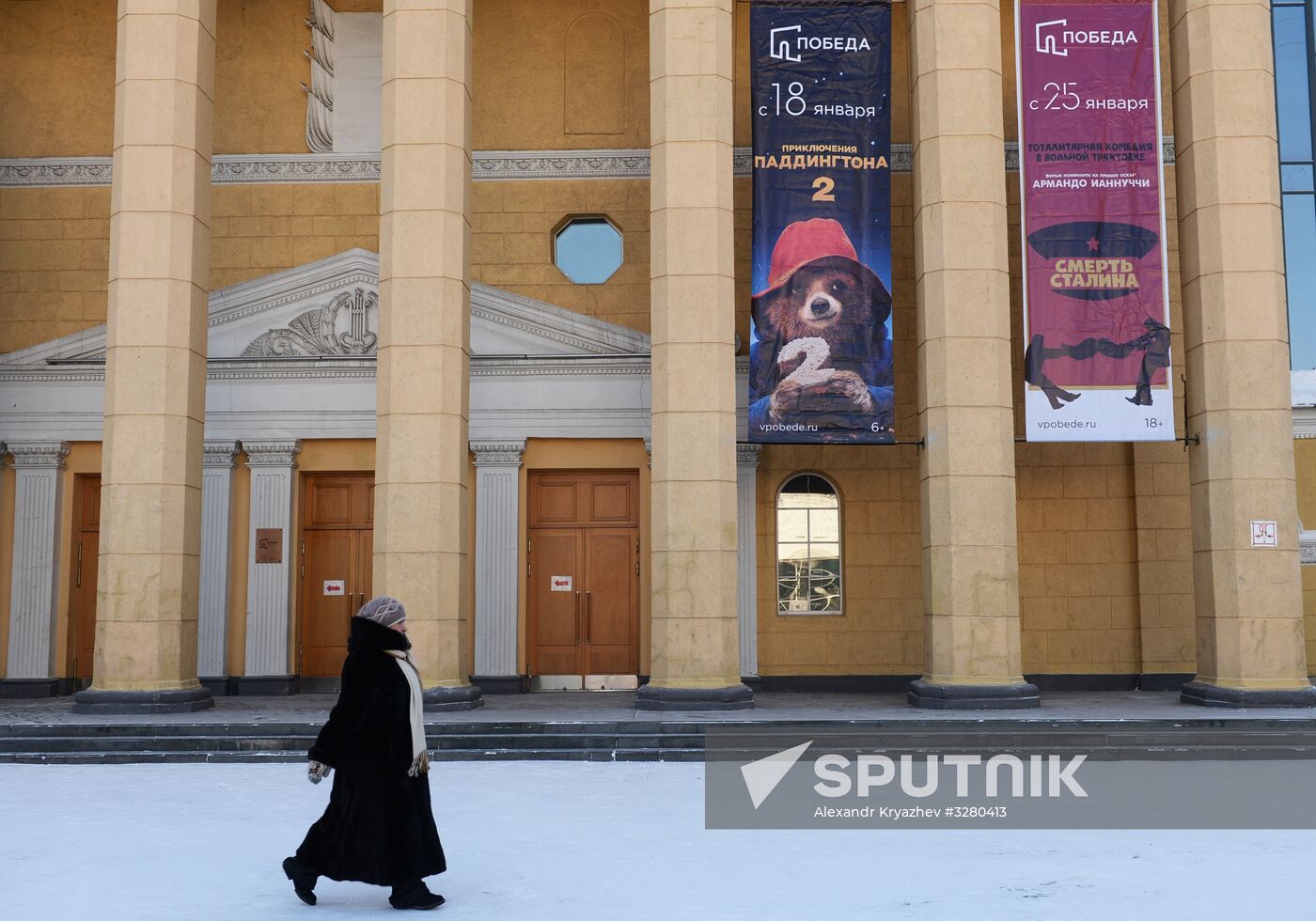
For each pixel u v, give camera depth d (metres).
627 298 19.47
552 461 19.05
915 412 19.19
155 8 15.84
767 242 15.98
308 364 18.77
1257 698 14.67
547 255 19.62
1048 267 15.71
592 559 19.16
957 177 15.40
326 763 6.24
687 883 6.82
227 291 18.97
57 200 19.73
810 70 16.22
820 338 15.84
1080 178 15.84
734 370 15.49
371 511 19.16
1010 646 14.84
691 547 14.91
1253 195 15.59
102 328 18.84
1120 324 15.66
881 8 16.33
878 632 18.84
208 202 16.34
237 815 9.34
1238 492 15.25
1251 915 6.09
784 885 6.77
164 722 13.59
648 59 20.00
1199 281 15.74
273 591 18.44
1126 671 18.73
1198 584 15.77
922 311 15.59
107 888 6.77
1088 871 7.18
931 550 15.17
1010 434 15.30
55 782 11.32
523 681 18.56
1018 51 16.00
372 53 20.03
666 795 10.29
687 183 15.38
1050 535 18.95
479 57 20.06
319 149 19.78
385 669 6.36
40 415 18.80
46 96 19.94
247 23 20.06
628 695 17.69
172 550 15.27
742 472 18.86
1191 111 15.93
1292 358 19.14
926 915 6.07
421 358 15.23
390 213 15.46
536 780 11.29
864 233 16.05
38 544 18.56
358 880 6.21
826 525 19.19
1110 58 16.00
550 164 19.77
